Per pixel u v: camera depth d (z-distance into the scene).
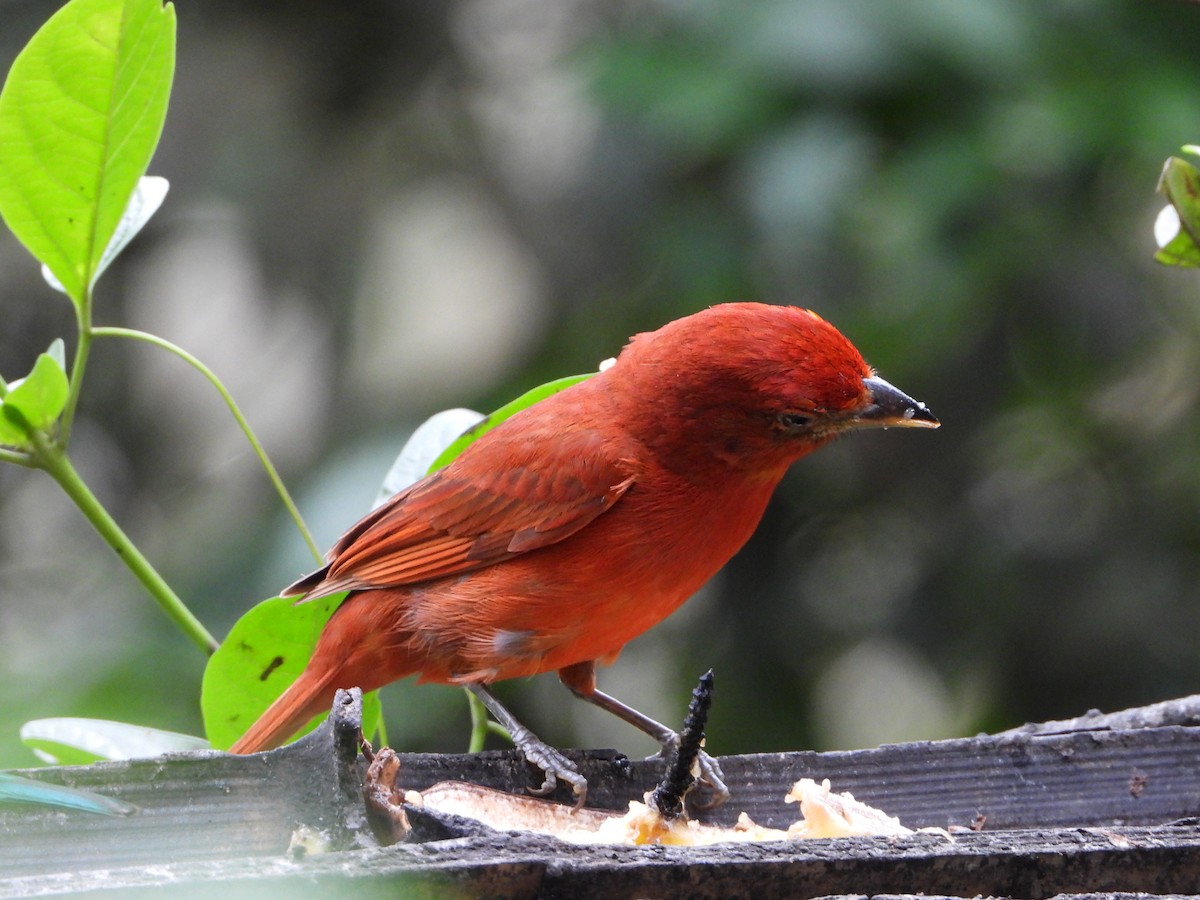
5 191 6.68
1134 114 10.80
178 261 15.12
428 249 15.07
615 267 13.05
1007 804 6.30
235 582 12.20
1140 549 12.43
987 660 12.58
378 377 13.97
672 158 12.43
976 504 12.82
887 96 10.86
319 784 4.54
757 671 12.76
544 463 7.11
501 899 4.06
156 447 14.52
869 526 12.95
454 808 5.91
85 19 6.30
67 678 11.66
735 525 7.24
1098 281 12.26
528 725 12.73
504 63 14.21
